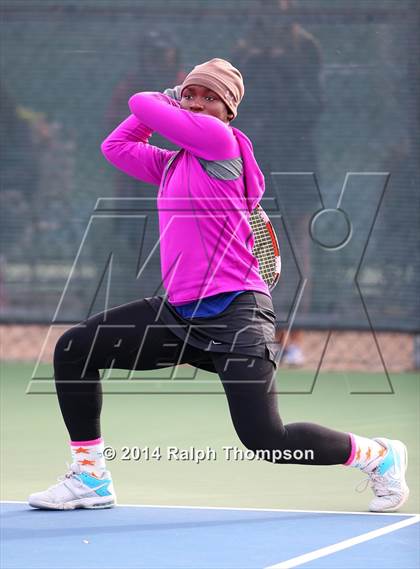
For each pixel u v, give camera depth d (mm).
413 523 12602
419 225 25672
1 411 21016
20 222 27000
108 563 10922
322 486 14789
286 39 25875
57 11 26641
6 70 26875
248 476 15445
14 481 15172
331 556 11102
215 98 12836
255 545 11602
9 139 26953
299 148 25797
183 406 21578
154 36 26312
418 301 25719
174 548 11492
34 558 11133
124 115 26594
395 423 19500
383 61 25703
